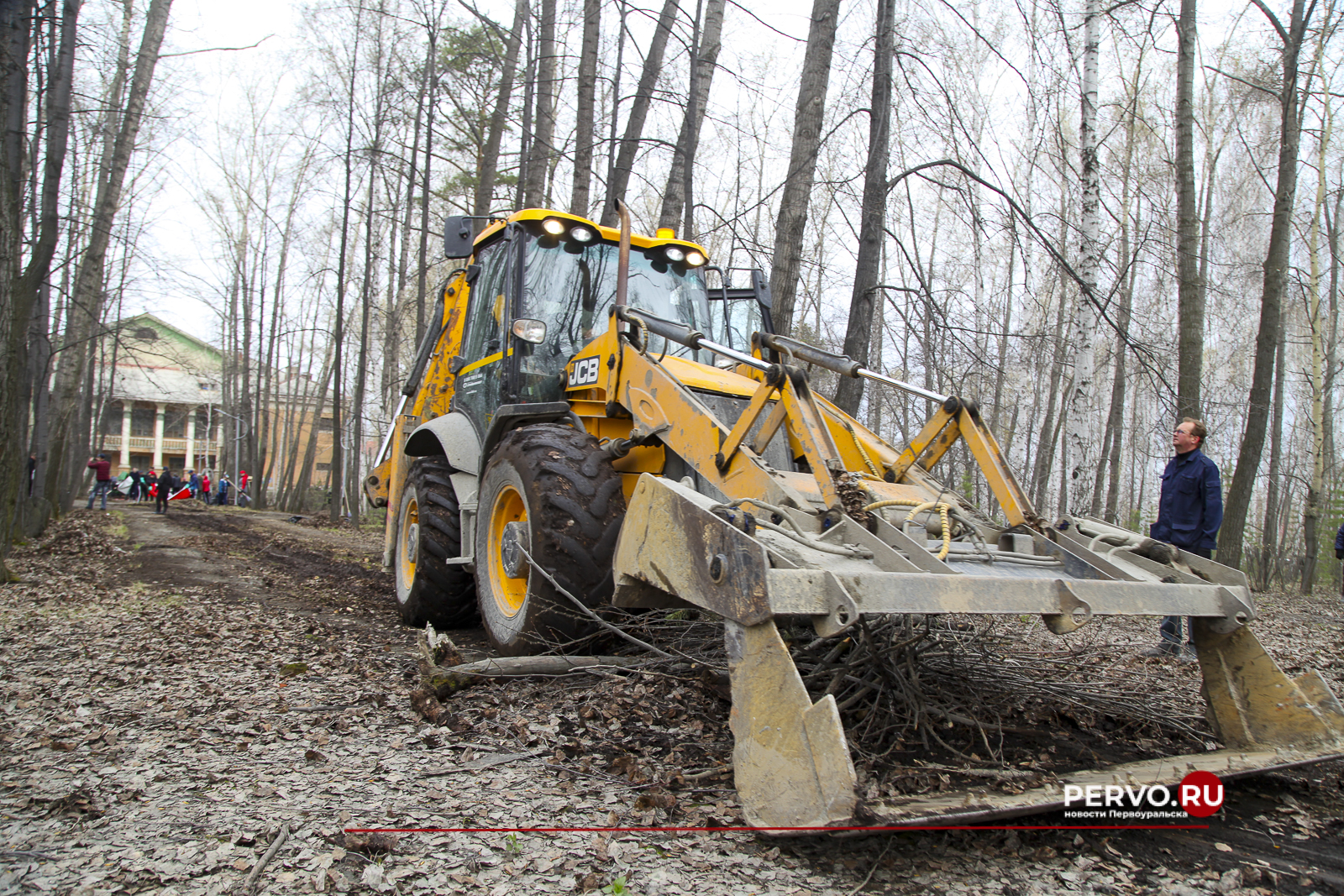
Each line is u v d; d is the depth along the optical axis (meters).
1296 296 17.39
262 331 29.34
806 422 2.94
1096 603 2.48
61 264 12.56
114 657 4.35
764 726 2.15
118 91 14.01
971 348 7.07
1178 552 3.01
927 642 3.14
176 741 2.98
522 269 4.66
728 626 2.29
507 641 4.01
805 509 2.89
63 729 3.09
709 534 2.36
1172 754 2.89
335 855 2.05
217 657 4.37
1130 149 13.45
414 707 3.33
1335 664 5.20
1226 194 18.80
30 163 10.23
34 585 7.00
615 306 4.21
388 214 21.72
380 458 7.34
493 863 2.03
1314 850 2.23
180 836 2.15
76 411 18.78
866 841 2.17
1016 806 2.08
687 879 1.95
